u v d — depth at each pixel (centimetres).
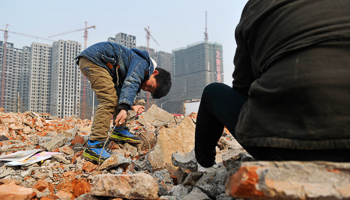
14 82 10738
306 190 81
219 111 145
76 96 10100
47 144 386
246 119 110
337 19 101
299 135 94
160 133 354
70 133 456
